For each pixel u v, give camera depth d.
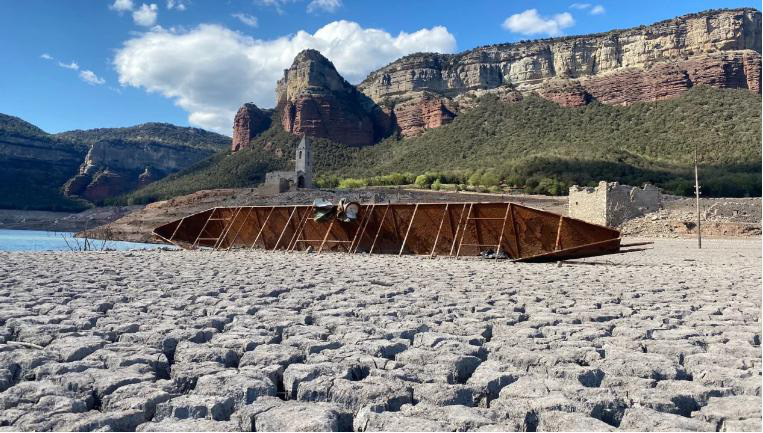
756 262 26.81
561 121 175.75
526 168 122.19
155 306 9.10
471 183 122.25
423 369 5.24
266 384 4.63
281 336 6.93
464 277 15.91
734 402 4.21
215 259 23.48
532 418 3.95
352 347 6.05
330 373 5.03
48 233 132.62
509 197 96.38
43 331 6.88
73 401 4.21
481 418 3.80
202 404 4.11
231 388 4.50
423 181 125.12
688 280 15.95
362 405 4.33
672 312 9.19
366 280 14.29
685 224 62.78
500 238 25.89
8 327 7.30
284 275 15.48
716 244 49.94
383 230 30.36
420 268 19.30
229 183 187.50
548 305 10.05
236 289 11.80
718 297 11.59
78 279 13.55
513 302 10.41
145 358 5.49
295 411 4.02
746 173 100.75
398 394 4.38
